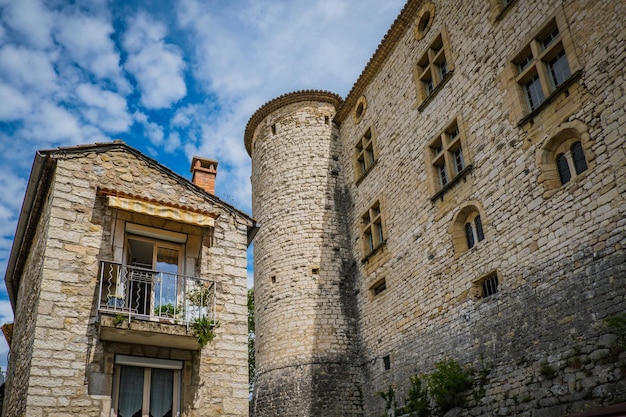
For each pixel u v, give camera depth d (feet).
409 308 54.34
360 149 72.49
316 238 70.44
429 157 54.60
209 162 45.24
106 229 34.17
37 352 29.19
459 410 43.01
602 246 34.19
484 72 48.16
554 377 35.24
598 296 33.68
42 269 31.22
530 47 43.42
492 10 48.16
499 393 39.65
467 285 45.96
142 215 35.68
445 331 47.85
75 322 30.83
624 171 33.58
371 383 59.82
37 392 28.37
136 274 33.09
